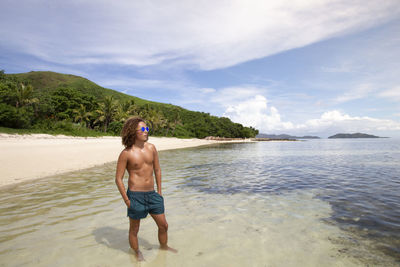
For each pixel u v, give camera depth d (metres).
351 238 3.72
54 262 2.93
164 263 2.93
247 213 5.01
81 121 49.94
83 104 54.53
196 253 3.21
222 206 5.52
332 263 2.95
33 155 13.76
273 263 2.95
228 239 3.69
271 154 24.44
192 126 98.31
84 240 3.60
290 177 9.73
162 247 3.34
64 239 3.62
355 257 3.11
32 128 33.19
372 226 4.23
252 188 7.52
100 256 3.10
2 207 5.21
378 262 2.97
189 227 4.19
